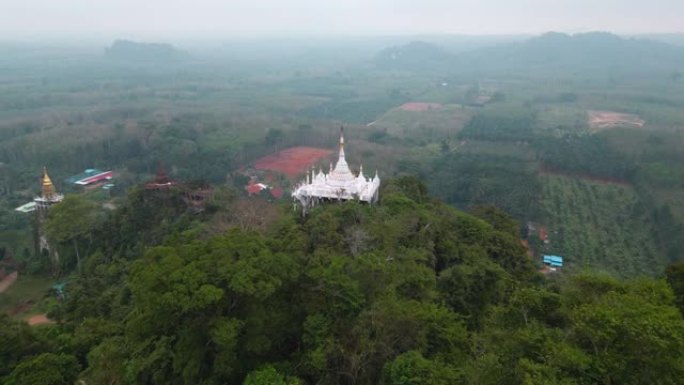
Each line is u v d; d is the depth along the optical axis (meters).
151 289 35.16
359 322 37.56
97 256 84.00
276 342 39.38
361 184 76.31
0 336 43.22
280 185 152.75
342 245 54.22
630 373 27.02
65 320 64.75
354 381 35.78
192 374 35.53
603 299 32.31
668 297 34.75
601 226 123.69
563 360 27.38
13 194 150.62
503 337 33.06
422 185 86.25
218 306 35.38
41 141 193.00
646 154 166.25
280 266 38.38
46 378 39.28
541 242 113.31
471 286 53.47
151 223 86.75
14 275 92.38
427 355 37.56
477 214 84.75
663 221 116.44
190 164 170.50
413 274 47.84
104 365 40.03
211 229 67.00
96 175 171.00
